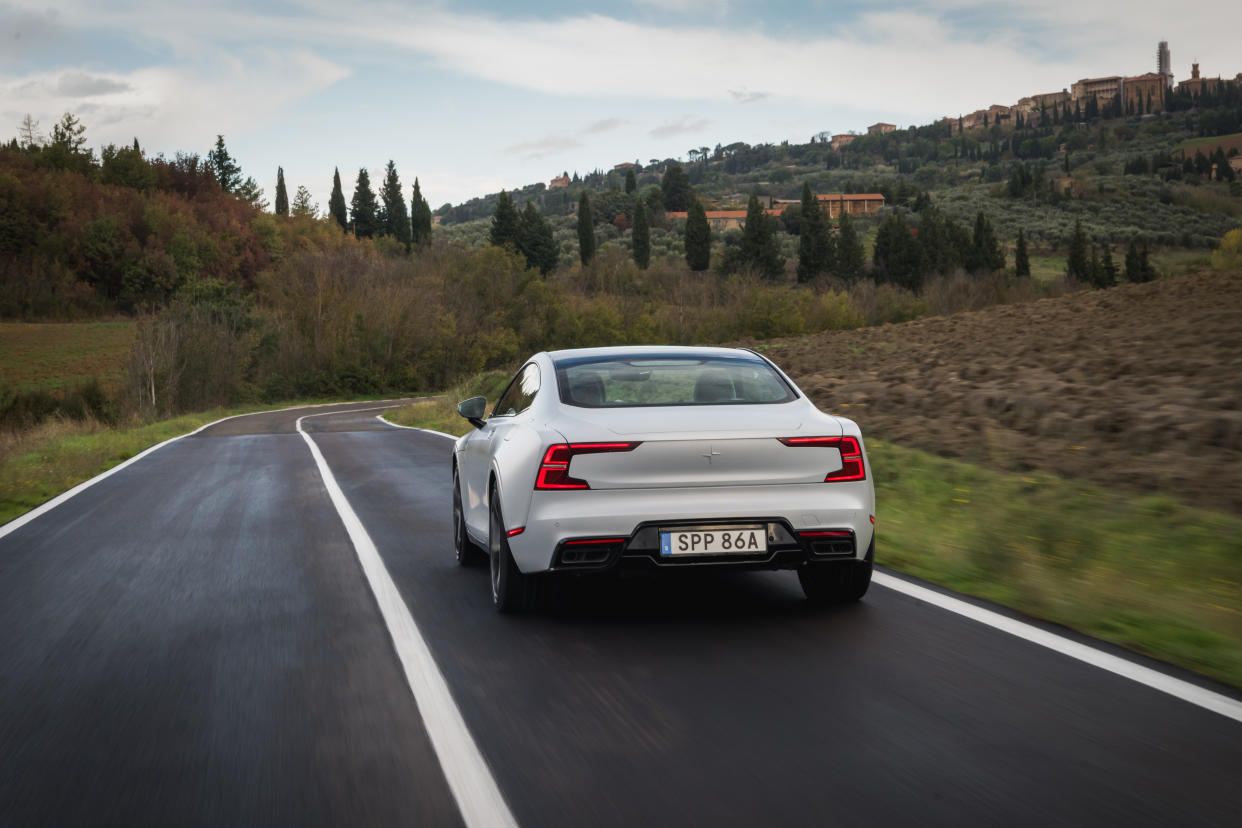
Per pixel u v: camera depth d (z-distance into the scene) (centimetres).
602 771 322
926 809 289
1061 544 677
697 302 10450
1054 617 519
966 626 498
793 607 550
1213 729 351
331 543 806
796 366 2536
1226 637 473
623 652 465
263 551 777
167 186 14675
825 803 294
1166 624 496
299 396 7631
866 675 421
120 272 12125
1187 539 679
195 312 6450
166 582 666
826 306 9875
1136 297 3325
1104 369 1700
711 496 493
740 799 298
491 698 401
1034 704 380
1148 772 314
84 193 12694
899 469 1059
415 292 8569
